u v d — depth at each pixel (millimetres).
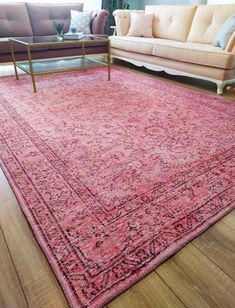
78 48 3572
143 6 5160
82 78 3260
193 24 3414
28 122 2035
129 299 847
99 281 893
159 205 1228
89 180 1391
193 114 2236
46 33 3838
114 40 3768
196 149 1699
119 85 3000
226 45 2715
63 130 1921
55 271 925
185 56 2908
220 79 2707
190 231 1092
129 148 1702
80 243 1029
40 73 2713
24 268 942
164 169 1491
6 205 1235
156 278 914
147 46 3301
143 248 1014
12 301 840
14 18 3545
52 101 2469
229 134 1898
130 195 1287
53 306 825
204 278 916
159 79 3295
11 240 1052
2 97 2547
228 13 3043
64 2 4188
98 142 1767
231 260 983
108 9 4758
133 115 2197
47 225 1109
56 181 1381
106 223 1124
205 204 1240
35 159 1569
